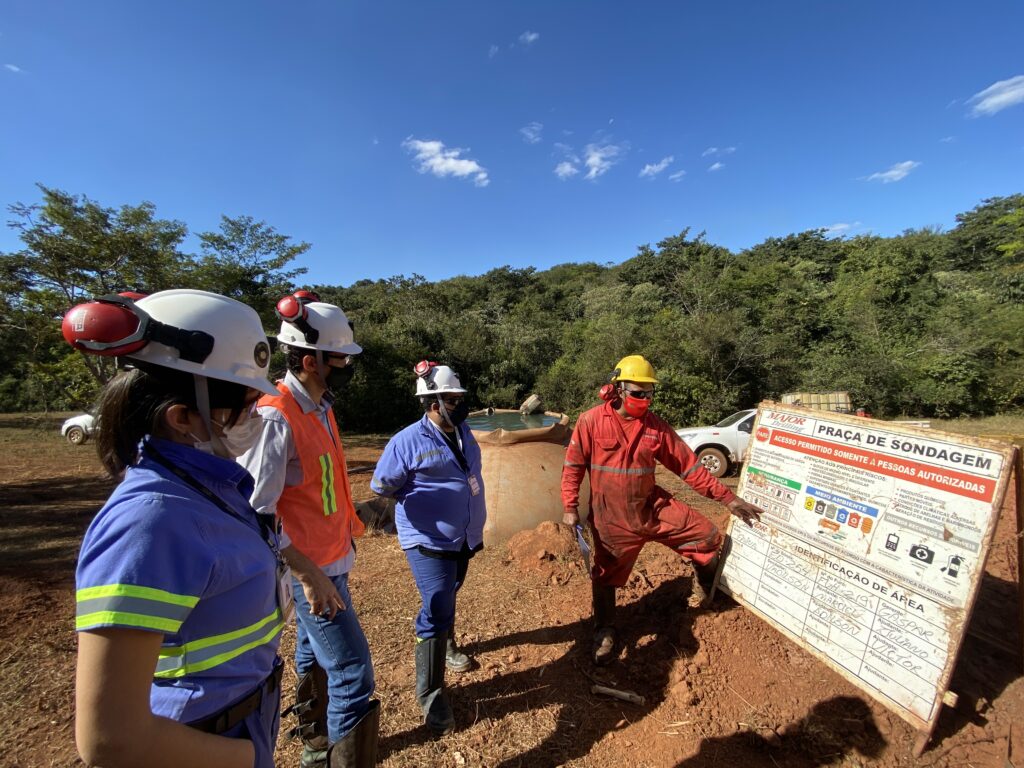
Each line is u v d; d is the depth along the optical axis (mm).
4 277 9266
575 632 3391
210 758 961
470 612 3678
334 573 2020
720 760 2352
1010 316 20922
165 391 1035
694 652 2971
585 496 5609
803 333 22953
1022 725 2357
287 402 1913
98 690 835
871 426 2730
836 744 2361
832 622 2725
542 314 36500
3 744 2416
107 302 983
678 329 18906
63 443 13109
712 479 2996
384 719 2594
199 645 1034
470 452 2770
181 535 959
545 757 2389
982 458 2289
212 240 12742
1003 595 3375
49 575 4523
